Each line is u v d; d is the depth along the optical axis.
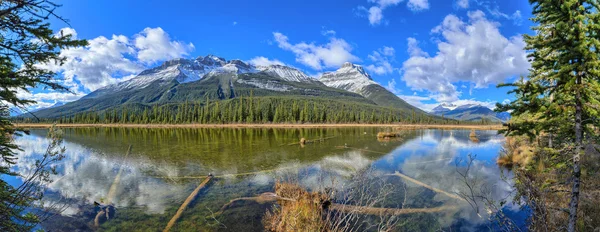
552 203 8.29
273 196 12.77
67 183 15.45
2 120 5.27
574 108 5.55
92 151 28.34
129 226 9.96
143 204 12.16
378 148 30.88
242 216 10.75
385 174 17.53
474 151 28.36
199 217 10.72
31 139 39.78
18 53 4.71
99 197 13.04
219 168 19.64
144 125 105.75
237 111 117.12
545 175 9.69
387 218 10.23
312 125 102.19
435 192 13.47
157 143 36.59
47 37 4.63
